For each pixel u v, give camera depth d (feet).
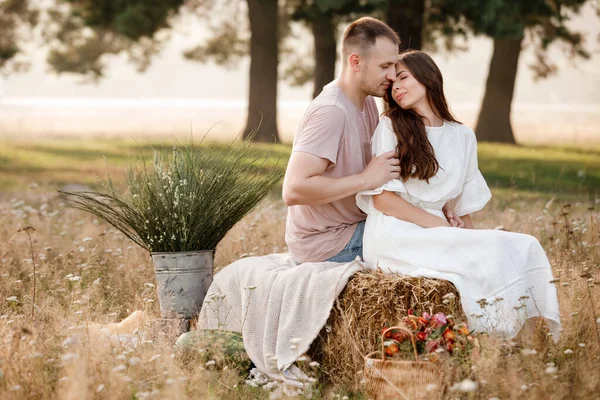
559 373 13.85
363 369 15.28
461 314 15.46
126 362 14.52
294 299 16.31
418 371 13.58
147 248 18.58
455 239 15.89
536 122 180.96
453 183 17.08
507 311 15.26
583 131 135.74
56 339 15.60
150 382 14.15
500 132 93.20
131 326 17.88
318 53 91.04
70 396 12.91
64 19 114.73
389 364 13.71
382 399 13.76
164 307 18.01
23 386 13.83
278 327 16.42
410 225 16.62
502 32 66.13
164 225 18.02
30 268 22.38
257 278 17.10
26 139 106.11
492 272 15.48
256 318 16.75
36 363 14.35
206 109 288.92
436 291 15.30
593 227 24.68
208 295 17.72
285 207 34.78
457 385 12.42
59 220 29.43
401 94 17.02
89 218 30.32
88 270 21.47
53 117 204.85
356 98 17.75
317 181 16.76
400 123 16.88
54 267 21.56
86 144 95.55
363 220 17.92
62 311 16.76
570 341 15.46
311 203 16.90
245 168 19.07
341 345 15.81
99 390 13.05
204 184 18.37
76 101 504.84
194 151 19.33
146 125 156.97
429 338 14.20
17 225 27.91
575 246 22.89
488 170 63.57
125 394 13.70
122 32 78.38
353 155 17.43
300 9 67.92
